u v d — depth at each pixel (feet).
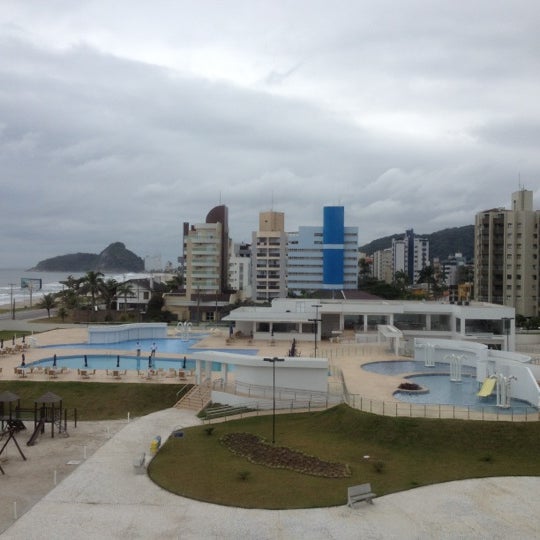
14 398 150.71
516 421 144.46
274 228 643.45
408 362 241.76
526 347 312.50
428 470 123.95
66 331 357.41
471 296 597.11
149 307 480.64
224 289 536.01
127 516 101.71
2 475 123.13
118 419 177.17
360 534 95.25
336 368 222.89
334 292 512.63
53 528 96.73
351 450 136.05
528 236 466.29
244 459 130.41
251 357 187.52
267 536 94.43
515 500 109.40
